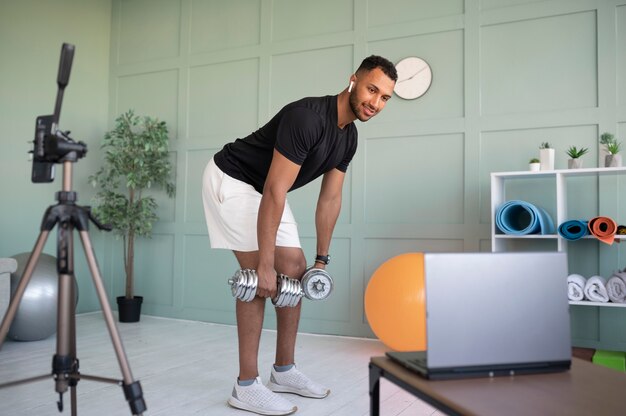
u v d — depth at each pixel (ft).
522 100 11.74
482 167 12.00
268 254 6.64
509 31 11.91
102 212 14.39
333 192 7.93
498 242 10.79
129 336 12.60
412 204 12.60
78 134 15.66
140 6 16.42
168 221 15.51
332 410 7.30
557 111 11.41
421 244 12.48
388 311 9.30
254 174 7.55
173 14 15.90
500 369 3.62
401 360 3.90
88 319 14.80
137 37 16.39
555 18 11.53
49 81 14.92
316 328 13.35
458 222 12.17
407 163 12.71
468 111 12.16
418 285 9.17
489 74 12.03
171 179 15.56
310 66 13.87
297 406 7.47
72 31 15.57
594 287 9.78
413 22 12.74
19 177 14.12
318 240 8.00
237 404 7.32
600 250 10.84
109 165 16.28
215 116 15.06
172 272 15.38
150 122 15.01
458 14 12.35
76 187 15.52
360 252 13.01
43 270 11.91
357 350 11.41
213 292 14.78
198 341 12.14
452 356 3.54
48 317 11.62
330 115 6.91
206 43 15.31
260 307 7.38
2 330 4.71
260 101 14.43
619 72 10.96
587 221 10.95
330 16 13.71
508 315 3.67
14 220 13.98
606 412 2.92
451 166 12.30
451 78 12.38
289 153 6.60
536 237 10.33
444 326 3.55
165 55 15.93
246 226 7.46
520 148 11.71
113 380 4.85
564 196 10.86
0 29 13.73
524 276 3.74
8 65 13.89
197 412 7.22
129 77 16.40
